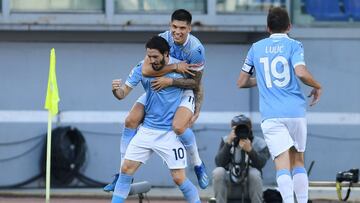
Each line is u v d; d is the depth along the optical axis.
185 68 26.30
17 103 47.19
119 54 47.78
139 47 47.94
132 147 26.73
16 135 47.09
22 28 46.41
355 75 48.88
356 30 48.66
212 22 47.44
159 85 26.19
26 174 47.09
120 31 47.19
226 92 48.34
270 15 26.62
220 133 48.19
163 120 26.58
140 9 47.28
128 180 26.92
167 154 26.64
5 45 47.16
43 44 47.34
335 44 48.75
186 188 26.92
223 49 48.34
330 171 48.66
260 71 26.42
